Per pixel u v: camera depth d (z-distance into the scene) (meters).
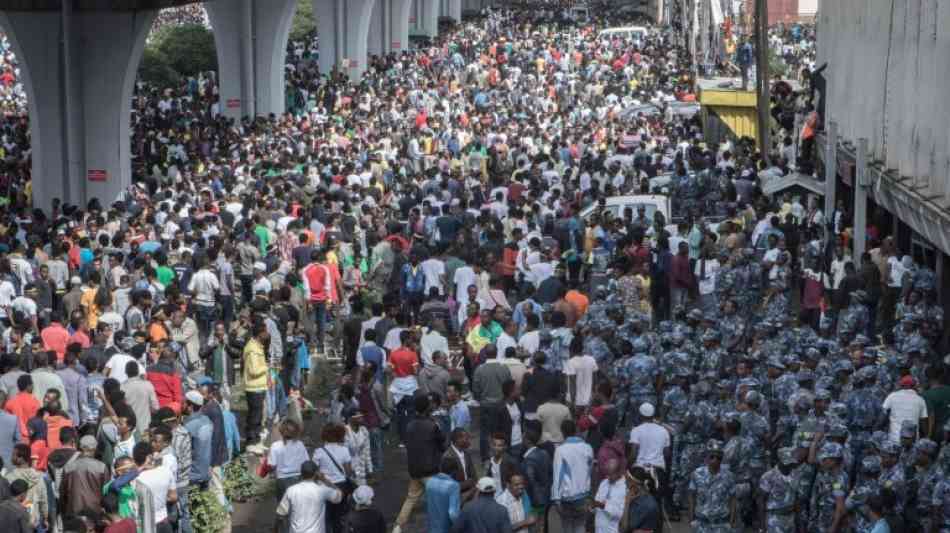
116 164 83.00
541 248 53.47
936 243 46.12
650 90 122.38
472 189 68.00
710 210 63.88
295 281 52.06
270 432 43.81
